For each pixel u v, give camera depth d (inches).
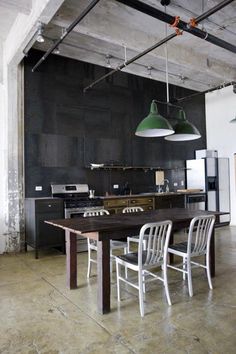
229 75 242.2
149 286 122.2
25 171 192.1
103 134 230.8
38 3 130.3
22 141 190.5
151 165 261.4
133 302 107.0
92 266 151.3
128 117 246.7
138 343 79.9
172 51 199.5
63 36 145.3
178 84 279.6
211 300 107.5
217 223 267.1
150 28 178.4
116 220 119.9
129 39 174.2
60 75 209.0
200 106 301.1
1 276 137.6
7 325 91.4
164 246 105.3
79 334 85.2
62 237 180.7
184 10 156.6
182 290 117.4
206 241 121.0
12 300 110.0
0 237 183.6
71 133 213.6
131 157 247.8
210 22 169.9
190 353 74.8
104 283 99.1
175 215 133.5
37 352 76.7
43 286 124.3
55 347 78.8
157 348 77.4
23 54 169.2
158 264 103.9
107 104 233.9
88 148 222.2
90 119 223.6
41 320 94.3
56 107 206.7
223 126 289.3
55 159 205.3
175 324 90.0
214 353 74.7
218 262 155.7
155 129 140.4
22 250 187.9
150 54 188.1
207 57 223.9
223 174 279.3
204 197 265.6
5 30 174.9
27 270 146.9
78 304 106.0
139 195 224.2
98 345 79.4
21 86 190.5
